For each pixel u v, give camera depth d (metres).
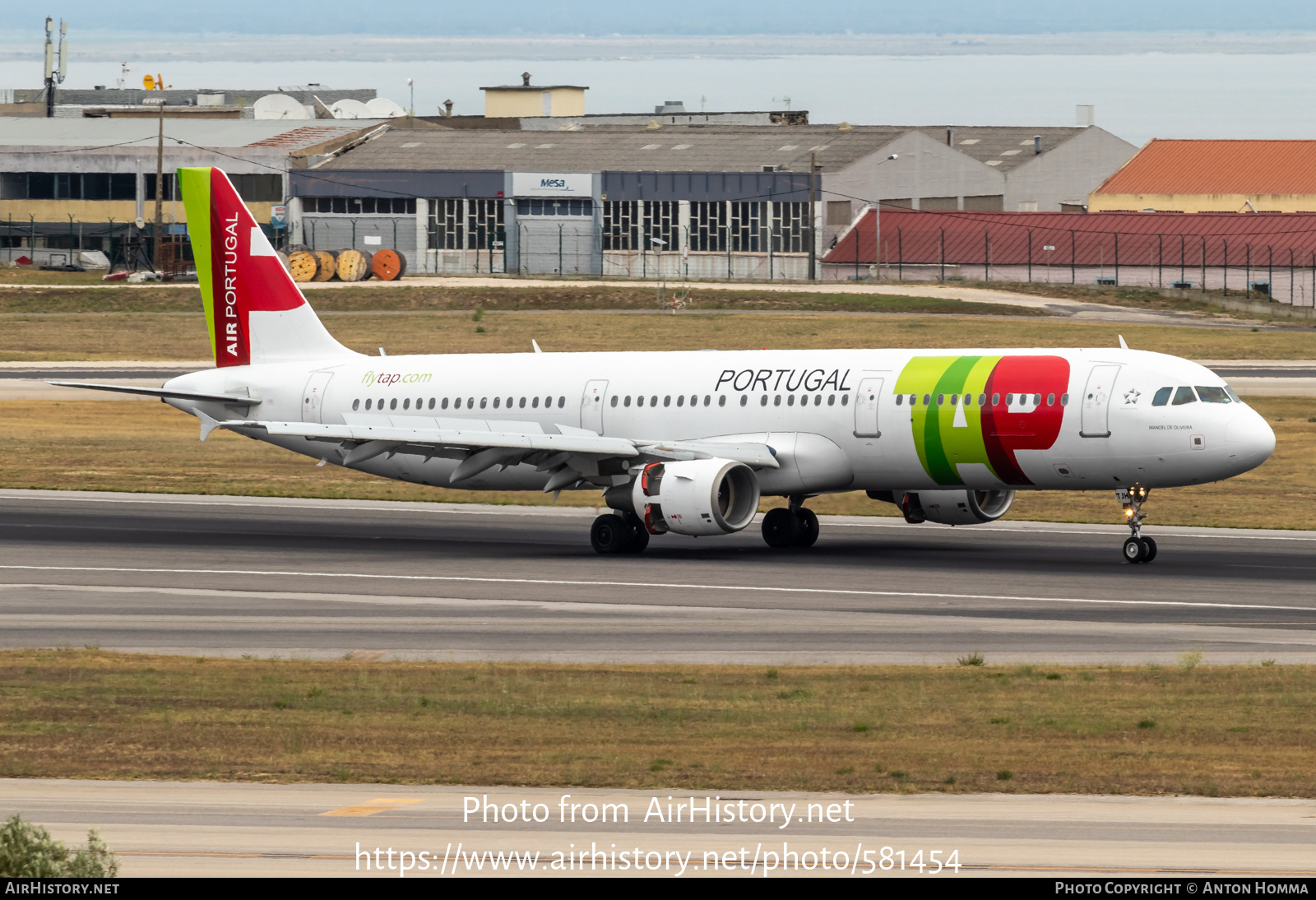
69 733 92.75
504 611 151.38
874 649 129.12
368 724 95.69
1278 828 69.00
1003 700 103.44
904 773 80.56
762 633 137.50
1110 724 94.06
